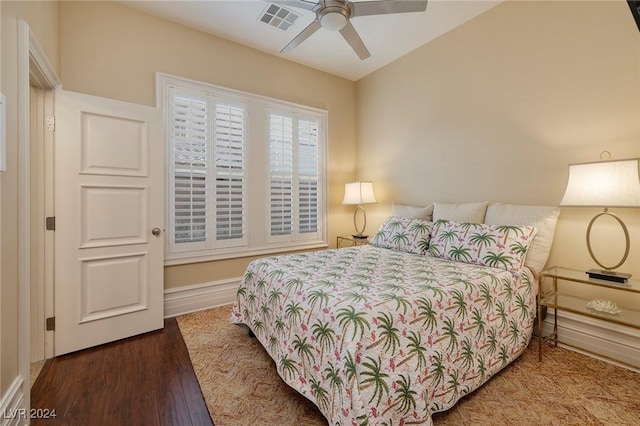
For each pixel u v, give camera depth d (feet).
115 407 5.30
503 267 6.82
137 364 6.68
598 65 6.98
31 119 6.66
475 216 8.65
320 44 10.84
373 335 4.31
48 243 6.88
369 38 10.56
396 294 5.09
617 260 6.77
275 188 11.70
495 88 8.93
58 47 7.47
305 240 12.60
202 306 9.99
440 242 8.21
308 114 12.58
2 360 4.28
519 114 8.41
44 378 6.13
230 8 8.77
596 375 6.16
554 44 7.69
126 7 8.63
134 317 8.04
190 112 9.64
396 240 9.41
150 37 9.00
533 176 8.14
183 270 9.71
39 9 6.03
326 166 13.20
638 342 6.39
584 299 7.12
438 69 10.52
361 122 13.84
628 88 6.57
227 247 10.48
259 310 6.83
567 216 7.55
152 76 9.02
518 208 7.94
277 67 11.68
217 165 10.21
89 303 7.39
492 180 9.05
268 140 11.43
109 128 7.61
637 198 5.72
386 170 12.66
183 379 6.13
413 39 10.64
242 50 10.78
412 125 11.51
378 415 4.04
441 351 4.90
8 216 4.50
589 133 7.13
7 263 4.46
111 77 8.37
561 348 7.27
